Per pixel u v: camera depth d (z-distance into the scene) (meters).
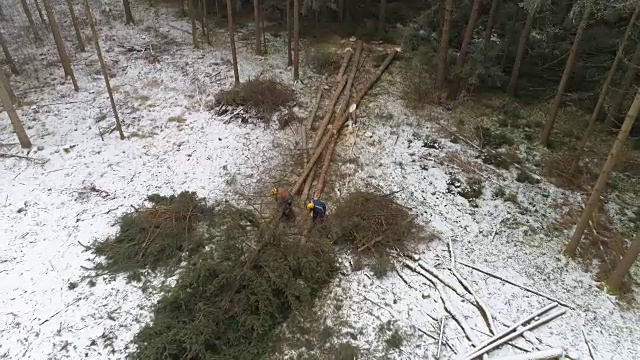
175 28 21.28
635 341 9.17
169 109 15.90
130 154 13.96
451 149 14.41
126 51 19.25
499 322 9.48
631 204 12.57
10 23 21.00
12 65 17.33
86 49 19.30
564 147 14.57
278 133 14.98
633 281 10.43
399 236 11.20
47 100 16.25
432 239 11.32
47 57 18.75
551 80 17.42
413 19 19.45
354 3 22.45
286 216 11.52
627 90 13.45
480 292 10.09
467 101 16.52
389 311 9.73
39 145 14.16
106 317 9.52
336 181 13.09
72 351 8.93
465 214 12.13
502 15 17.94
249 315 9.10
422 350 9.03
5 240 11.14
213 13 22.75
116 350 8.94
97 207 12.12
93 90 16.80
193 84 17.19
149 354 8.44
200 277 9.54
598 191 9.70
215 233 11.30
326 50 19.45
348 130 14.99
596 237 11.45
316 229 11.16
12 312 9.58
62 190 12.62
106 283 10.19
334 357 8.84
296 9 15.95
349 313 9.68
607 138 14.94
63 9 22.34
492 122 15.66
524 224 11.89
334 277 10.41
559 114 16.05
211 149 14.23
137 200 12.34
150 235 11.06
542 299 9.99
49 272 10.42
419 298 10.02
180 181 13.02
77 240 11.20
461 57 15.40
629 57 13.30
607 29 15.09
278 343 9.09
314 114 15.64
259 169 13.53
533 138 14.95
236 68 16.30
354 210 11.49
